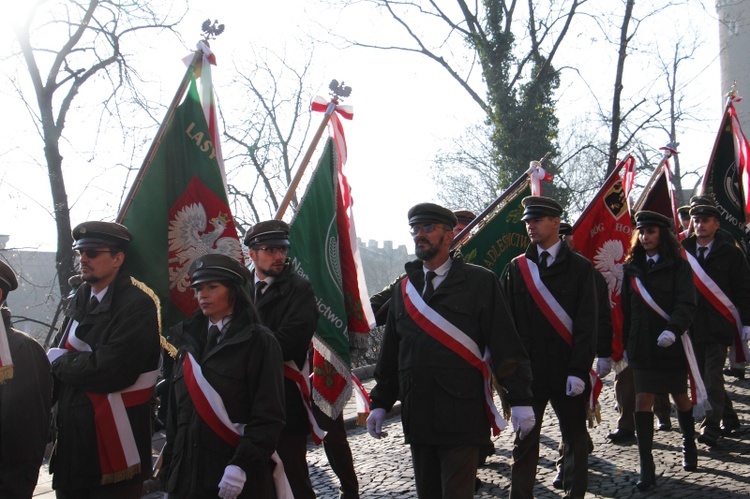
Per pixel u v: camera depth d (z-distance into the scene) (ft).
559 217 19.40
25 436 13.41
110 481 14.17
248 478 12.59
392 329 16.03
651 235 22.16
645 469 20.57
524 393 14.87
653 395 21.34
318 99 20.80
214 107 18.48
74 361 14.25
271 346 12.91
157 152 17.62
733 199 31.01
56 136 45.21
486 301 15.25
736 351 25.86
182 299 17.29
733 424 25.88
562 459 20.98
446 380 14.90
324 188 20.26
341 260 20.74
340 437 19.11
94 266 14.83
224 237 17.90
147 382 14.80
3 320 13.56
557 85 69.82
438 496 15.37
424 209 15.48
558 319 18.62
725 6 63.21
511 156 69.15
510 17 70.03
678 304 21.45
